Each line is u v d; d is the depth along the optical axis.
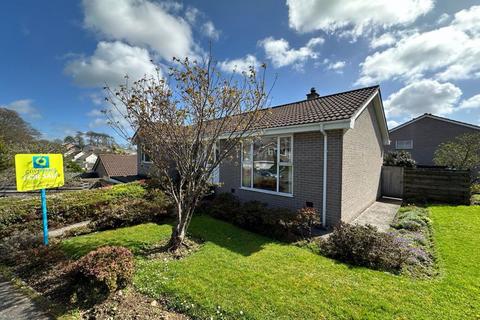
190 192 4.78
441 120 21.69
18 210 6.25
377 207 9.30
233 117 5.13
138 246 4.87
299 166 7.11
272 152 7.86
